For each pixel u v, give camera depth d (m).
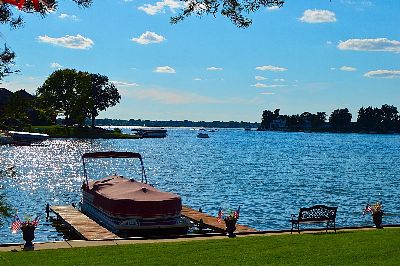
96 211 32.09
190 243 19.16
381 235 20.59
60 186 56.16
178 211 29.03
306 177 73.19
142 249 17.92
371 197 51.84
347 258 16.22
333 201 48.19
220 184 62.44
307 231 23.14
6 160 88.25
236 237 21.16
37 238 28.34
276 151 150.88
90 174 72.88
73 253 17.34
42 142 138.88
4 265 15.45
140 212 28.19
